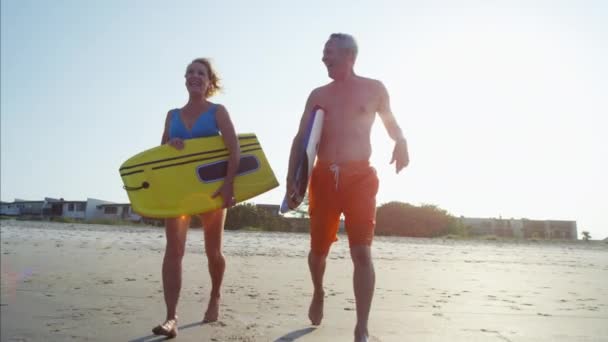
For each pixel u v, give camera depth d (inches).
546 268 331.0
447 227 1379.2
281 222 1235.2
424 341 118.0
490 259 413.7
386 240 846.5
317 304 131.3
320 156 121.6
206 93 142.2
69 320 133.8
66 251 345.7
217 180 129.5
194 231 850.1
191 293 179.0
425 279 244.1
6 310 145.6
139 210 122.1
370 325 134.0
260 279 222.4
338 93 123.7
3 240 450.3
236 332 122.8
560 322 142.7
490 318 146.9
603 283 241.6
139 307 152.1
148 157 128.6
